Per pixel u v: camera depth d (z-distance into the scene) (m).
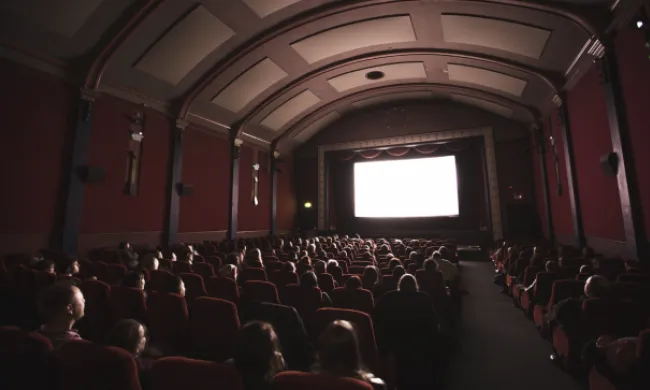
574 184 8.27
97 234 7.87
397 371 2.55
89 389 1.38
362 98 14.07
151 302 2.76
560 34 7.20
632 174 5.61
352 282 3.22
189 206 10.61
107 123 8.28
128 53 7.86
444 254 6.64
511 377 3.09
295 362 2.30
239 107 11.86
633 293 3.15
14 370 1.46
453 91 12.58
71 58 7.30
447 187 15.77
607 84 6.06
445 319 3.77
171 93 9.73
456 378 3.09
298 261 6.05
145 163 9.26
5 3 5.88
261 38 8.94
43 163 6.90
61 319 1.89
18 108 6.54
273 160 15.21
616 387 1.88
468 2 7.73
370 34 9.60
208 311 2.54
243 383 1.30
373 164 17.27
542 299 4.27
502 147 13.48
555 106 9.41
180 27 7.85
